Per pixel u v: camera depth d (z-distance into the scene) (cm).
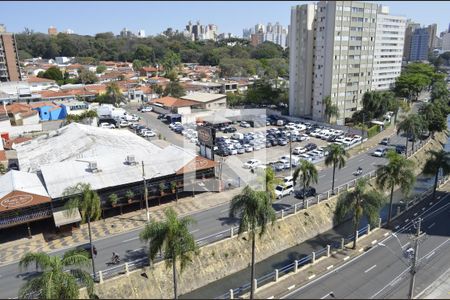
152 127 12188
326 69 12588
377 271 4700
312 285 4438
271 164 8175
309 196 6662
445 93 15650
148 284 4334
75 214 5341
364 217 6431
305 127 12194
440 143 11031
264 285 4431
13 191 5128
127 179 5978
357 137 10969
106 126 11919
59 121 12825
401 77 17362
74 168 6197
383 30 17125
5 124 10744
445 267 4775
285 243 5484
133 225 5650
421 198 7106
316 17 13125
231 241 5125
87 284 3756
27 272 4481
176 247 3725
